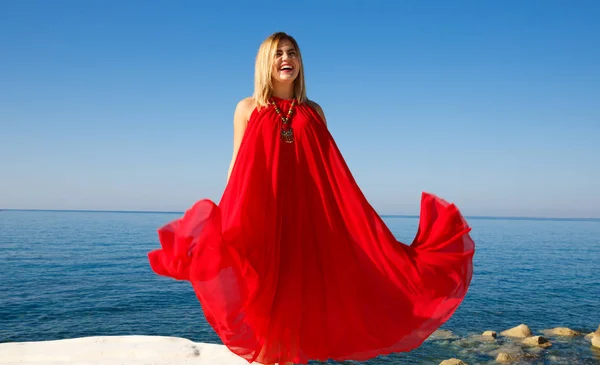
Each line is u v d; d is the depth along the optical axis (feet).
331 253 11.05
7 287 176.14
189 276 9.61
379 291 11.28
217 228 9.60
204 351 16.40
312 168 11.30
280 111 11.47
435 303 11.43
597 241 513.45
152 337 17.70
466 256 11.63
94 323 119.75
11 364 14.94
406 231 630.74
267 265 10.24
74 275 212.02
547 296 150.92
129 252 326.85
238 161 11.00
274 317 10.41
